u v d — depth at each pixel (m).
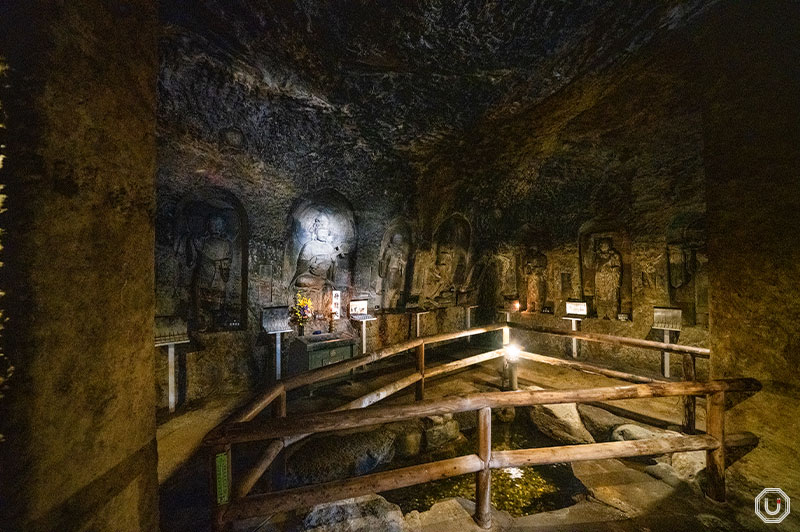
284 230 5.86
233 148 4.77
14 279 0.75
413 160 6.50
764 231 2.65
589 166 6.47
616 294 6.60
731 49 2.81
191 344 5.14
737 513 2.53
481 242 8.68
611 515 2.53
